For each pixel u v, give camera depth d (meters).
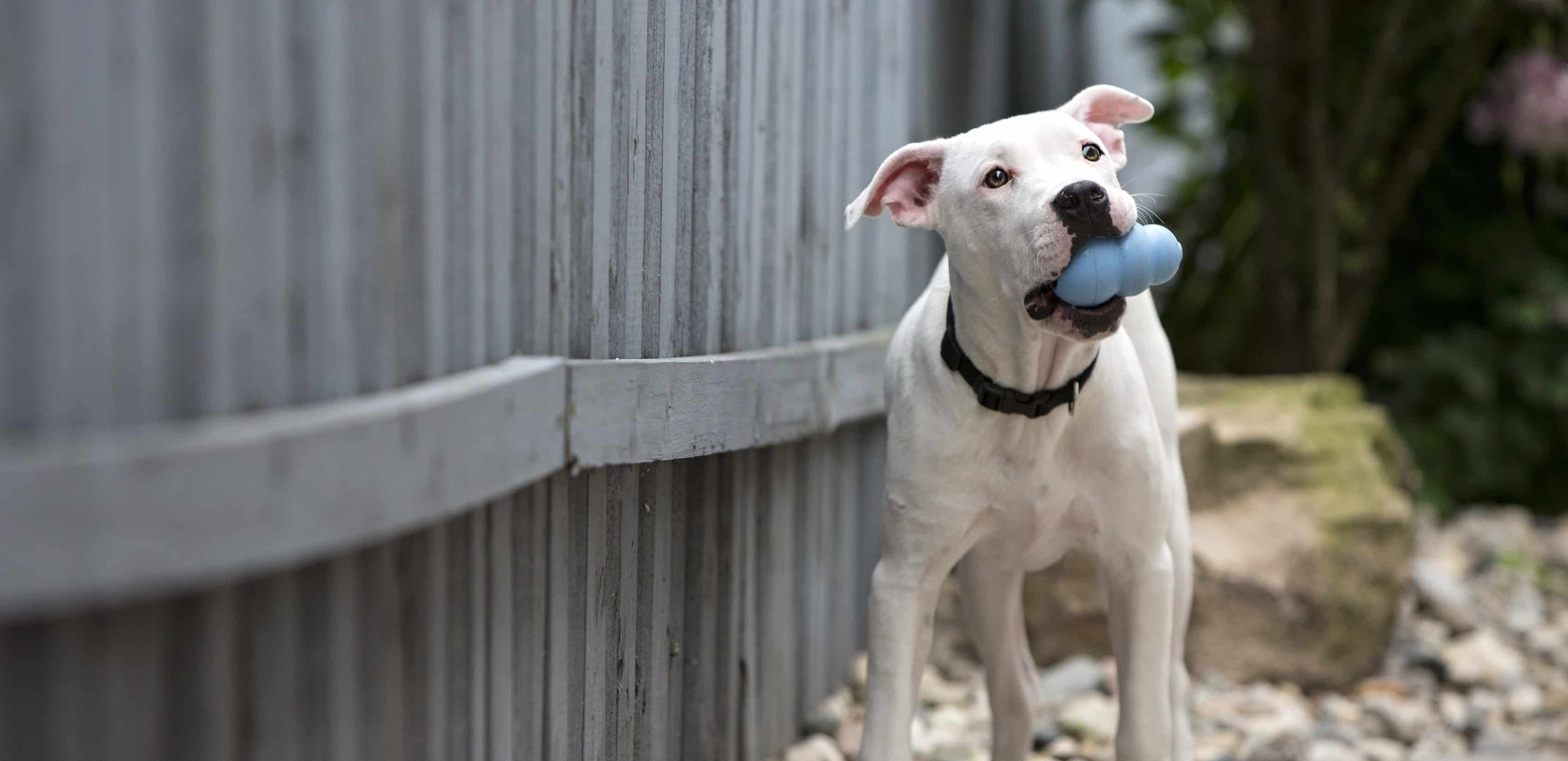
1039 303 2.82
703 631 3.57
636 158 3.04
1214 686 4.97
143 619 1.80
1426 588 5.88
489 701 2.59
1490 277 8.27
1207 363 8.41
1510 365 8.00
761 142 3.77
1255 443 5.32
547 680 2.81
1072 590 5.05
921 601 3.22
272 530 1.81
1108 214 2.73
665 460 3.06
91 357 1.70
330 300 2.04
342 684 2.16
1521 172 8.51
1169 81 8.77
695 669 3.56
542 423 2.52
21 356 1.63
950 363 3.12
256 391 1.92
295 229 1.98
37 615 1.63
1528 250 8.30
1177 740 3.63
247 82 1.88
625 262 3.01
